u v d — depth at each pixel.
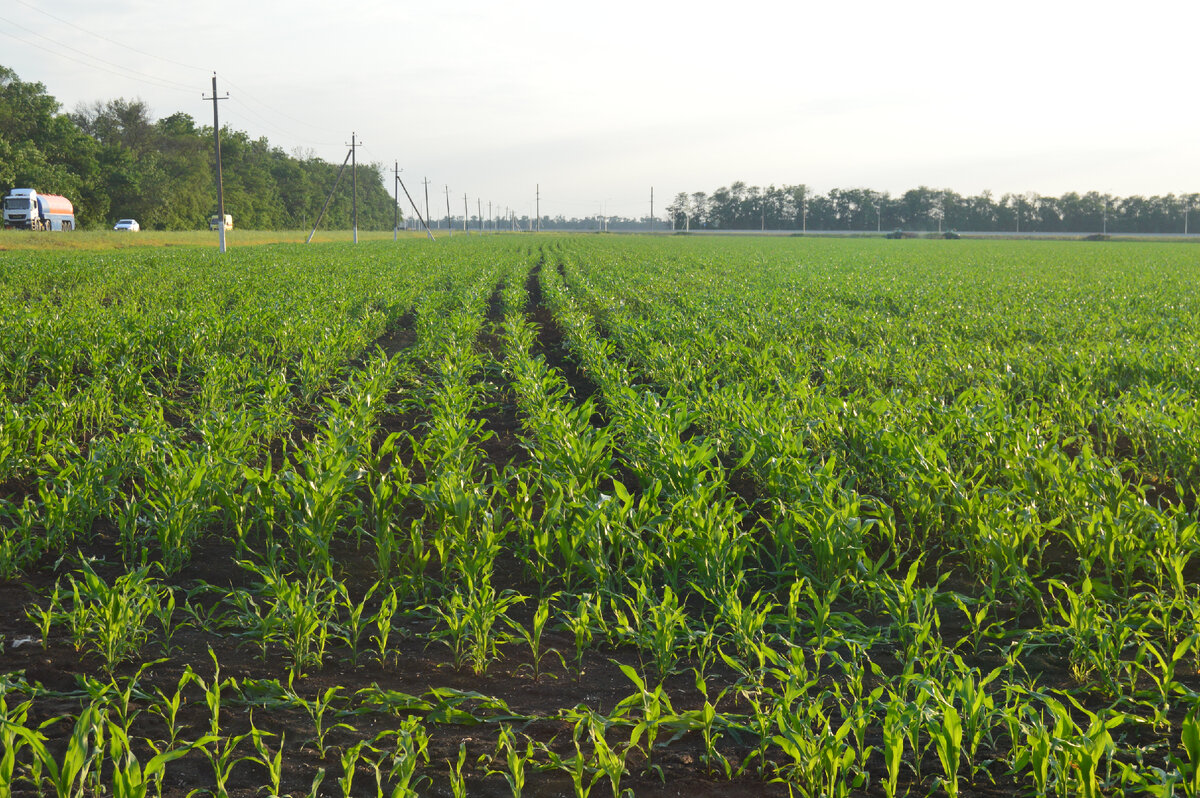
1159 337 14.88
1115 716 3.79
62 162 86.06
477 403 11.94
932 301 21.64
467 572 5.23
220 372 10.83
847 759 3.31
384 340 18.42
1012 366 12.17
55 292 23.77
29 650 4.70
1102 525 5.44
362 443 7.30
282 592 4.76
